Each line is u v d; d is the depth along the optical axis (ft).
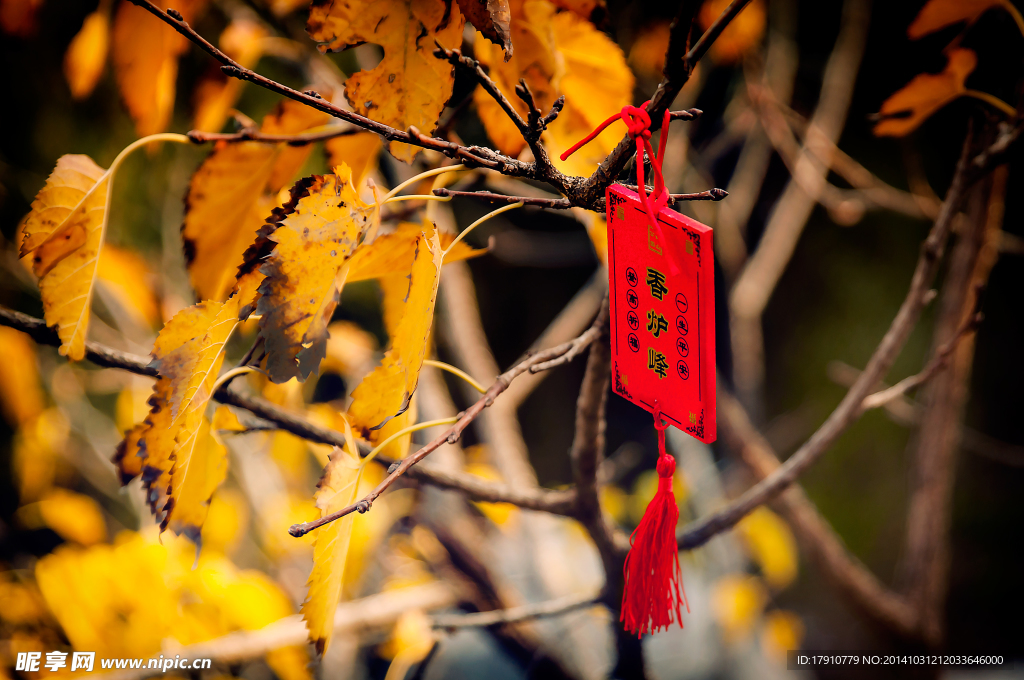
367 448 3.34
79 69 3.59
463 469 5.12
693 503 6.79
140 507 5.37
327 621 3.00
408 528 5.08
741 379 6.38
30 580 5.05
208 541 4.68
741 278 6.51
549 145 3.29
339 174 3.01
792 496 5.24
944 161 9.51
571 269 12.82
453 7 3.04
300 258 2.97
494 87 2.99
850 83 6.19
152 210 6.72
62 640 4.86
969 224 4.32
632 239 3.11
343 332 5.54
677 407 3.11
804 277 11.98
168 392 3.15
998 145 3.40
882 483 11.13
